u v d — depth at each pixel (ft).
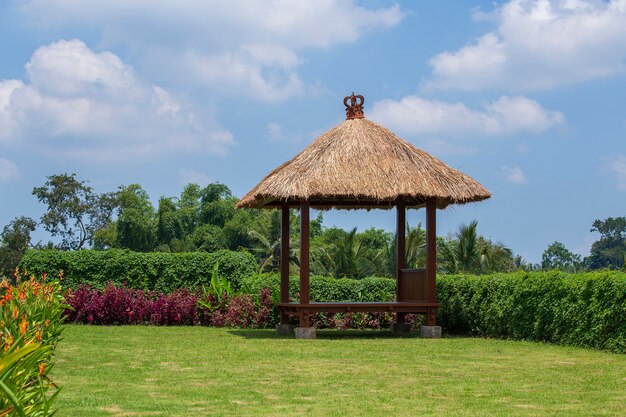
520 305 50.42
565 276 47.34
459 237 137.80
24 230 216.74
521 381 31.99
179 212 229.04
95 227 222.28
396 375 33.86
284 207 58.29
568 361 38.75
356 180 51.70
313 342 49.55
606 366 36.60
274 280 67.62
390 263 145.38
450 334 58.08
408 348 45.68
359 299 67.31
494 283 53.78
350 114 58.03
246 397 27.89
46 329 28.50
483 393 28.81
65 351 42.91
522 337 50.55
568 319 46.01
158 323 66.28
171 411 24.95
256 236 183.21
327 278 68.03
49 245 219.00
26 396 15.17
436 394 28.63
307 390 29.55
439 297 61.62
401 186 51.83
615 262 267.80
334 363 38.17
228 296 66.95
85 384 30.83
